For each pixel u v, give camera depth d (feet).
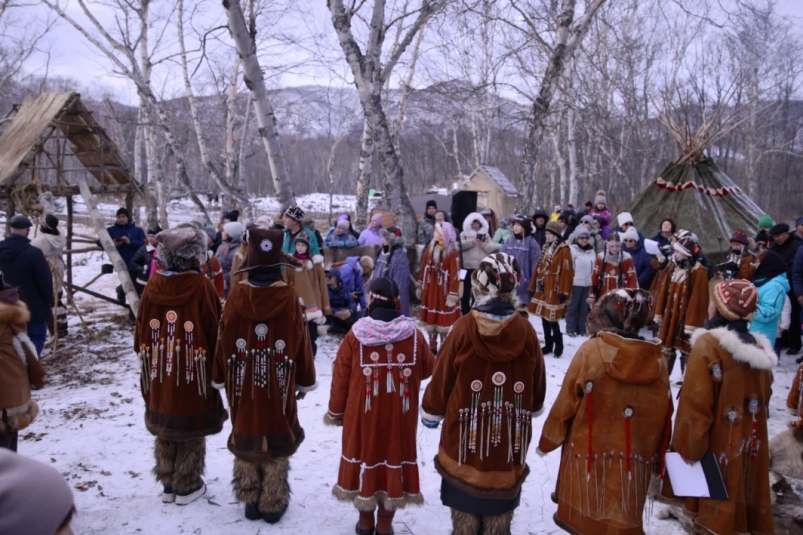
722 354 11.07
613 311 10.20
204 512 13.08
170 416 12.88
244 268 12.40
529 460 16.66
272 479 12.60
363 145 45.98
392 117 69.41
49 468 3.58
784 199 154.71
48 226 25.05
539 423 19.20
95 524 12.42
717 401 11.20
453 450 10.90
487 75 69.56
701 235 38.88
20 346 12.98
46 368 23.20
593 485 10.22
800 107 137.28
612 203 104.99
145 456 15.88
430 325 24.36
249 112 70.69
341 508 13.62
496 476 10.70
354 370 11.84
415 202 74.64
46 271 21.49
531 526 13.23
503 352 10.48
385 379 11.72
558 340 26.48
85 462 15.30
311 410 19.54
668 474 11.04
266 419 12.46
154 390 12.98
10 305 12.63
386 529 11.98
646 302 10.15
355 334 11.82
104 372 22.75
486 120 87.10
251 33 28.14
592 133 72.74
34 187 26.50
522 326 10.78
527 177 40.29
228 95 63.82
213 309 13.12
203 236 13.24
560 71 38.99
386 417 11.71
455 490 10.91
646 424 10.21
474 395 10.67
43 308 21.58
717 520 11.25
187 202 134.41
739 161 151.02
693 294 20.80
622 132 84.64
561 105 63.41
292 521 12.91
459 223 43.91
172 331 12.80
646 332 31.81
